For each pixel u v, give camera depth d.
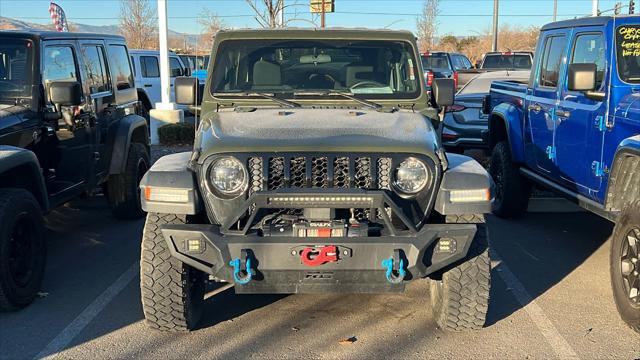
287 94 5.20
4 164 4.84
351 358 4.16
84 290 5.42
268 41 5.32
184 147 13.22
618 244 4.64
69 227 7.48
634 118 4.88
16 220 4.84
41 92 5.89
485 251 4.25
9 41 5.89
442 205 3.97
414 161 3.98
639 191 5.05
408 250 3.83
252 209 3.92
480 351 4.26
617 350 4.27
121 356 4.20
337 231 3.81
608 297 5.24
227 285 5.50
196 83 5.30
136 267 6.03
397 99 5.21
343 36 5.32
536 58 7.04
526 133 7.16
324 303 5.12
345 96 5.18
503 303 5.11
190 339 4.45
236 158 3.95
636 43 5.31
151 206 3.98
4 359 4.16
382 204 3.82
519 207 7.60
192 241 3.91
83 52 6.84
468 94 11.05
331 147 3.97
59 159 6.17
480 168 4.15
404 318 4.81
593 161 5.57
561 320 4.77
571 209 7.75
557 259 6.25
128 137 7.50
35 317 4.84
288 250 3.80
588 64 5.28
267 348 4.31
